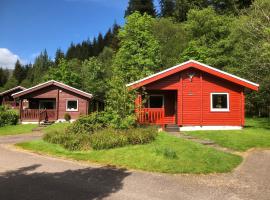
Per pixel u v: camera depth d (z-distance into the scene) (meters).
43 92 32.66
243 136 17.42
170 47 45.97
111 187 8.34
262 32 26.03
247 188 8.47
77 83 49.56
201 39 41.56
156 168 10.42
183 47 45.12
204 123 20.81
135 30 41.88
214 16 43.41
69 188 8.16
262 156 12.93
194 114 20.81
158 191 8.06
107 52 69.56
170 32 47.94
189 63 20.64
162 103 22.66
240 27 30.97
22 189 8.00
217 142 15.53
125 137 13.52
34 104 34.03
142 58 40.84
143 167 10.55
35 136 21.41
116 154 12.05
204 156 11.66
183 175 9.78
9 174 9.52
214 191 8.16
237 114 21.03
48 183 8.59
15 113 30.56
